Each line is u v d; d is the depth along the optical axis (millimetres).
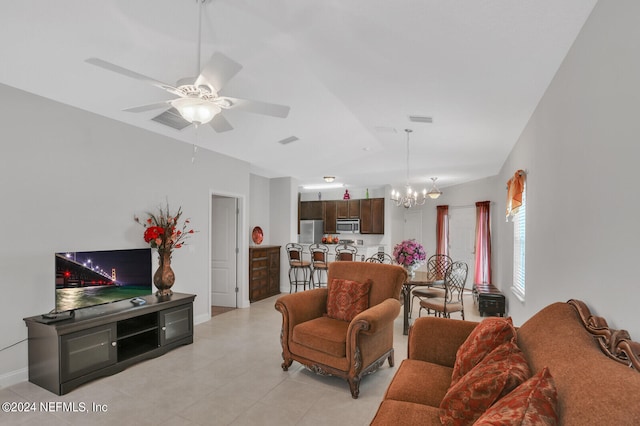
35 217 3070
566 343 1468
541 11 1711
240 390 2893
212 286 5988
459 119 3463
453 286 4824
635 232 1290
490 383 1444
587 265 1778
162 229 3885
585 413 978
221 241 5945
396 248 4867
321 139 4746
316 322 3275
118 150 3781
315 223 9367
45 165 3148
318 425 2398
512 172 4648
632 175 1312
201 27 2279
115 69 1752
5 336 2879
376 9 1833
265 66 2846
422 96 2930
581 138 1861
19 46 2434
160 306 3609
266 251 6707
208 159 5016
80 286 3115
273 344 4020
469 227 7914
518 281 4512
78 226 3393
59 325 2768
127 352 3467
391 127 3857
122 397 2758
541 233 2838
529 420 988
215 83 1981
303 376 3168
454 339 2383
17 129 2965
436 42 2084
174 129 4145
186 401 2705
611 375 1072
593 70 1686
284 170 6570
